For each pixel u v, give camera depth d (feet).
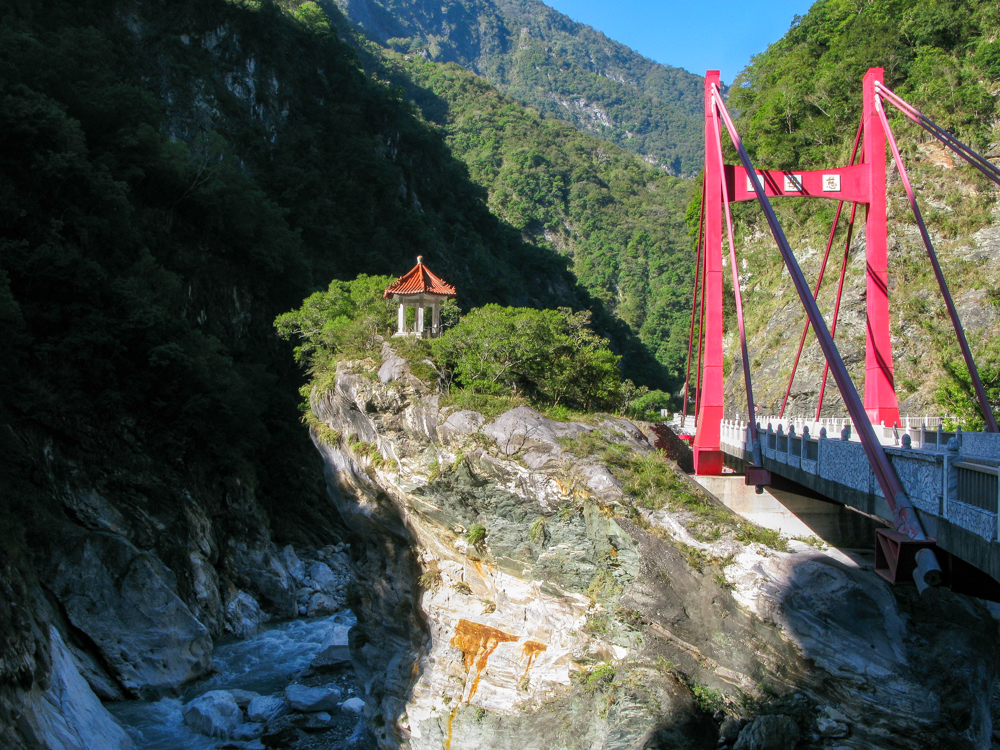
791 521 96.84
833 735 70.95
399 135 371.35
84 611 107.34
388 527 108.68
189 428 149.69
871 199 113.29
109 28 240.53
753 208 259.39
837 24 266.16
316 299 155.43
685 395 158.20
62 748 83.10
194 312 192.95
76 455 128.26
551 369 121.39
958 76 209.15
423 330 129.80
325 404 121.19
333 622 144.05
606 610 85.46
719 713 76.23
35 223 147.23
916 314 189.47
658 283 566.77
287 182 269.64
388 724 97.14
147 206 187.11
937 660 71.05
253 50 286.87
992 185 194.29
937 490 48.47
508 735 86.99
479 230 437.17
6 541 93.25
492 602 95.25
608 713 79.77
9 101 145.48
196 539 137.80
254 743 96.12
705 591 80.02
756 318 243.19
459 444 98.48
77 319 138.72
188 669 113.50
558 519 90.99
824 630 73.15
